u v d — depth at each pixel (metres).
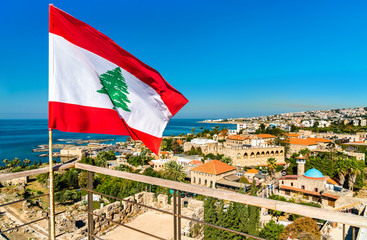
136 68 5.31
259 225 35.59
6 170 84.69
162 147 144.50
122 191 50.25
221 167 72.56
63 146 181.38
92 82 5.01
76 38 4.96
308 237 29.47
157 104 5.44
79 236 17.98
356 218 2.53
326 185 57.12
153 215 13.24
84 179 61.12
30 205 39.03
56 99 4.66
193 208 22.30
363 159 90.62
